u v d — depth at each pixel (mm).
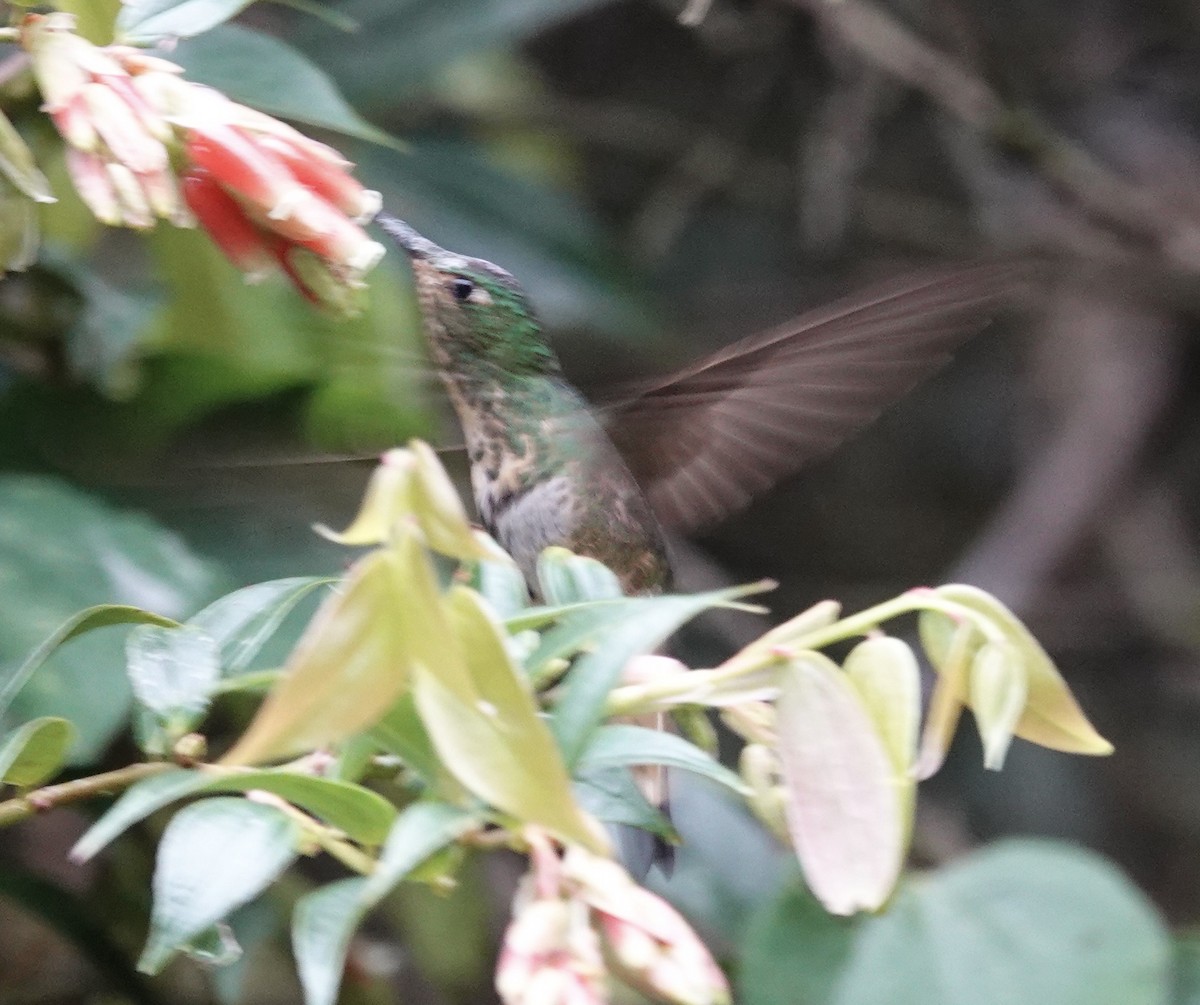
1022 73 3029
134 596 2445
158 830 2486
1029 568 3068
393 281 2508
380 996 2508
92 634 2438
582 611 2367
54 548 2445
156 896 2352
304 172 2383
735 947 2531
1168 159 3076
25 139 2443
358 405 2500
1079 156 2848
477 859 2564
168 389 2494
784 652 2377
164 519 2488
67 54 2377
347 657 2346
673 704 2377
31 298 2492
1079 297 3096
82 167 2375
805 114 3096
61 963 2521
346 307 2385
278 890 2514
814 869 2375
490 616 2346
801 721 2377
